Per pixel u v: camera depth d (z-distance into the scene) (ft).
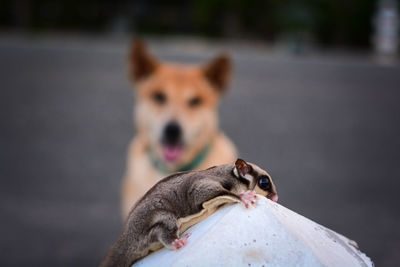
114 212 32.45
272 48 138.31
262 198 8.43
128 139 46.96
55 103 59.16
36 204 32.78
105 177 37.58
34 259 26.22
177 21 165.27
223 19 162.81
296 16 157.28
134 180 21.65
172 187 9.22
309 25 157.79
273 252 7.68
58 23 157.28
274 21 159.12
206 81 22.84
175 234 8.63
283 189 35.96
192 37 156.56
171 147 21.15
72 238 28.60
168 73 22.63
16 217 30.83
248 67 91.09
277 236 7.82
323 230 8.66
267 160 42.09
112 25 155.53
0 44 106.32
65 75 76.43
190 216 8.86
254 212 8.10
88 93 64.80
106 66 85.25
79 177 37.47
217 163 22.18
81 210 32.30
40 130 48.88
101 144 45.06
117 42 125.90
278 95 68.03
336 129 53.42
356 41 160.25
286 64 98.27
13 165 39.68
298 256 7.66
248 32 161.38
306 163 41.65
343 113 60.64
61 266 25.49
